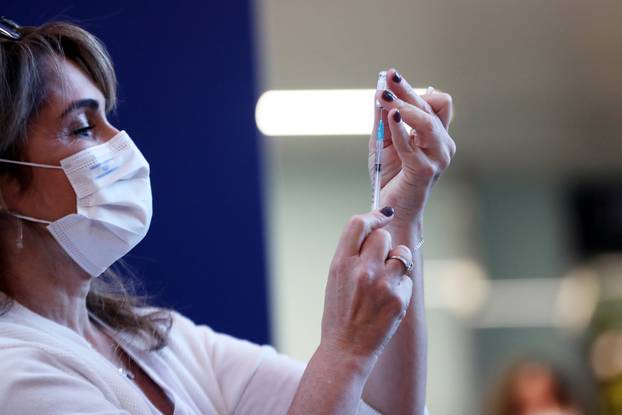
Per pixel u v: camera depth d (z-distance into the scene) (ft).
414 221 9.11
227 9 17.78
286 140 36.09
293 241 39.40
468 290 42.42
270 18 25.76
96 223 9.23
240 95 17.63
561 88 33.35
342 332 8.16
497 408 23.06
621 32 28.17
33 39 9.40
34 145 9.20
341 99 30.94
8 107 9.05
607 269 43.42
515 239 43.06
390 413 9.37
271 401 9.91
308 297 38.81
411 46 28.45
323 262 39.14
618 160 41.60
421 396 9.42
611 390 40.06
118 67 17.42
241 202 17.42
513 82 32.73
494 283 42.68
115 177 9.41
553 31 28.12
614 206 43.62
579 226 43.42
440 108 9.23
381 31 26.99
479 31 27.76
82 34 9.75
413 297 9.35
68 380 8.11
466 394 41.34
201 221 17.33
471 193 43.06
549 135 38.78
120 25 17.52
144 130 17.38
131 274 12.07
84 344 8.89
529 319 42.32
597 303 42.75
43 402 7.86
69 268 9.36
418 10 25.81
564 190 43.47
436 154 8.85
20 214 9.21
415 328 9.34
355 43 27.73
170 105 17.49
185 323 10.43
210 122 17.53
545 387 22.89
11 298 9.07
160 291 16.72
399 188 9.00
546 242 42.98
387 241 8.18
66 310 9.34
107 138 9.64
